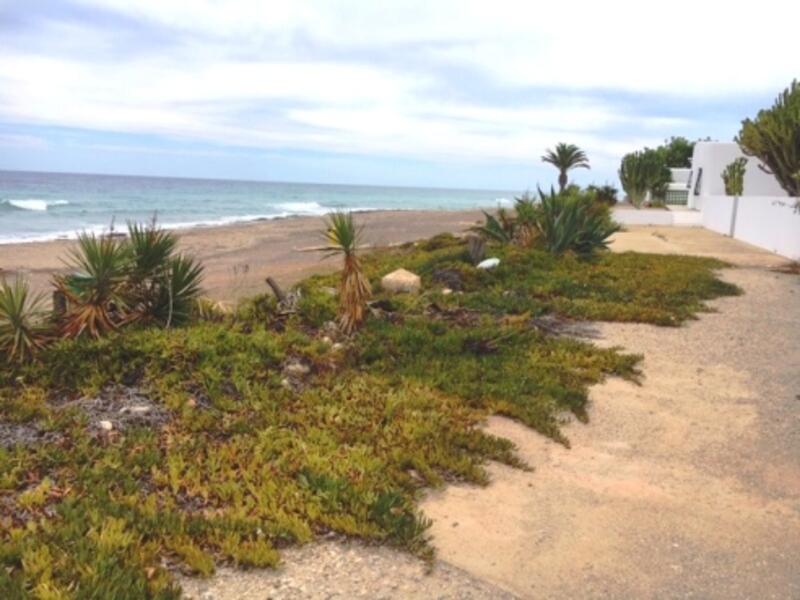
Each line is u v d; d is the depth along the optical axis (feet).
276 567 10.82
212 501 12.86
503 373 21.95
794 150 67.15
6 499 12.47
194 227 116.16
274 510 12.30
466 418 18.03
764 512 13.92
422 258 47.57
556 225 51.52
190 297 24.73
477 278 39.91
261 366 20.36
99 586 9.41
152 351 19.95
